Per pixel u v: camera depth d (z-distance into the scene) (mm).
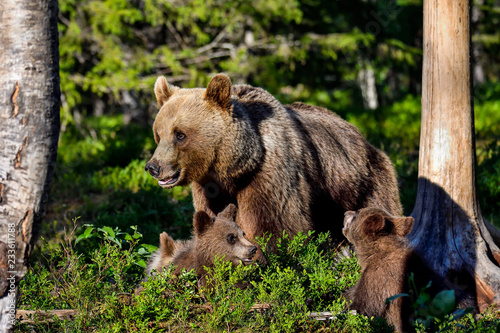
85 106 42781
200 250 10375
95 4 28281
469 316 8805
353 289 9797
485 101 36375
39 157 7984
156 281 9359
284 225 10914
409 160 22438
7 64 7781
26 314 9070
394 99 58188
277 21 35125
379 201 12945
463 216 10773
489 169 19000
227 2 30750
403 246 9742
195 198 11773
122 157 24391
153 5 29250
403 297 9219
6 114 7828
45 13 7871
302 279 9688
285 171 10969
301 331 8867
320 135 12234
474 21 45500
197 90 11344
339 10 39938
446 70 10617
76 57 30438
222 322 8875
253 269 9969
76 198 20125
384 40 38375
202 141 10641
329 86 55625
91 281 9844
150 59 30406
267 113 11391
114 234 11047
